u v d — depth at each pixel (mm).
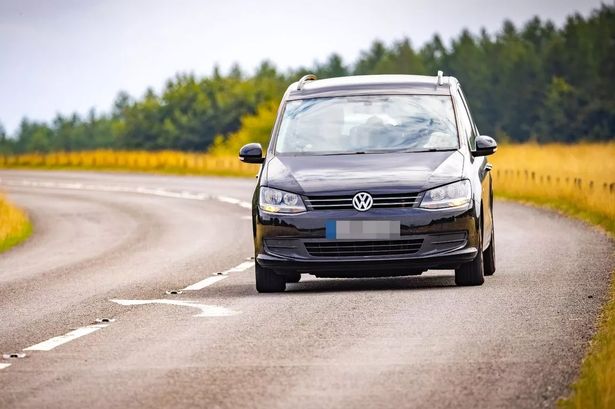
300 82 33156
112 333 23656
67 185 126312
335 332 22672
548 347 20406
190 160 172375
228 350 21016
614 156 97625
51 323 25766
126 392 17516
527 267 34062
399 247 28750
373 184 28828
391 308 25734
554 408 15781
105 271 38844
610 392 15836
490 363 19031
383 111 31312
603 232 46312
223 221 63719
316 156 30312
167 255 44500
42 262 44219
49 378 18891
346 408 15977
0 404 16938
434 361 19328
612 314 23297
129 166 182000
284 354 20391
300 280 33062
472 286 29531
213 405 16375
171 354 20781
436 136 30672
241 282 33312
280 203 29078
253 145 31125
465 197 28969
